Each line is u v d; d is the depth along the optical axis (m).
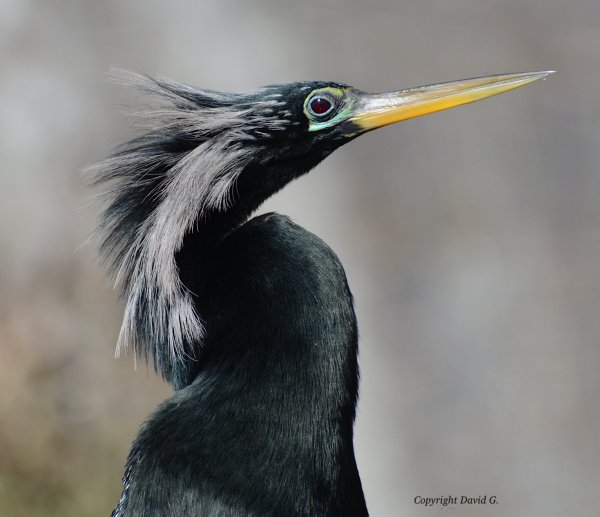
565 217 16.75
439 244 16.47
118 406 13.30
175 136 6.09
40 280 14.61
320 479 5.52
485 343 15.77
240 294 5.70
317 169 16.61
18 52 16.59
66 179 16.02
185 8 17.58
